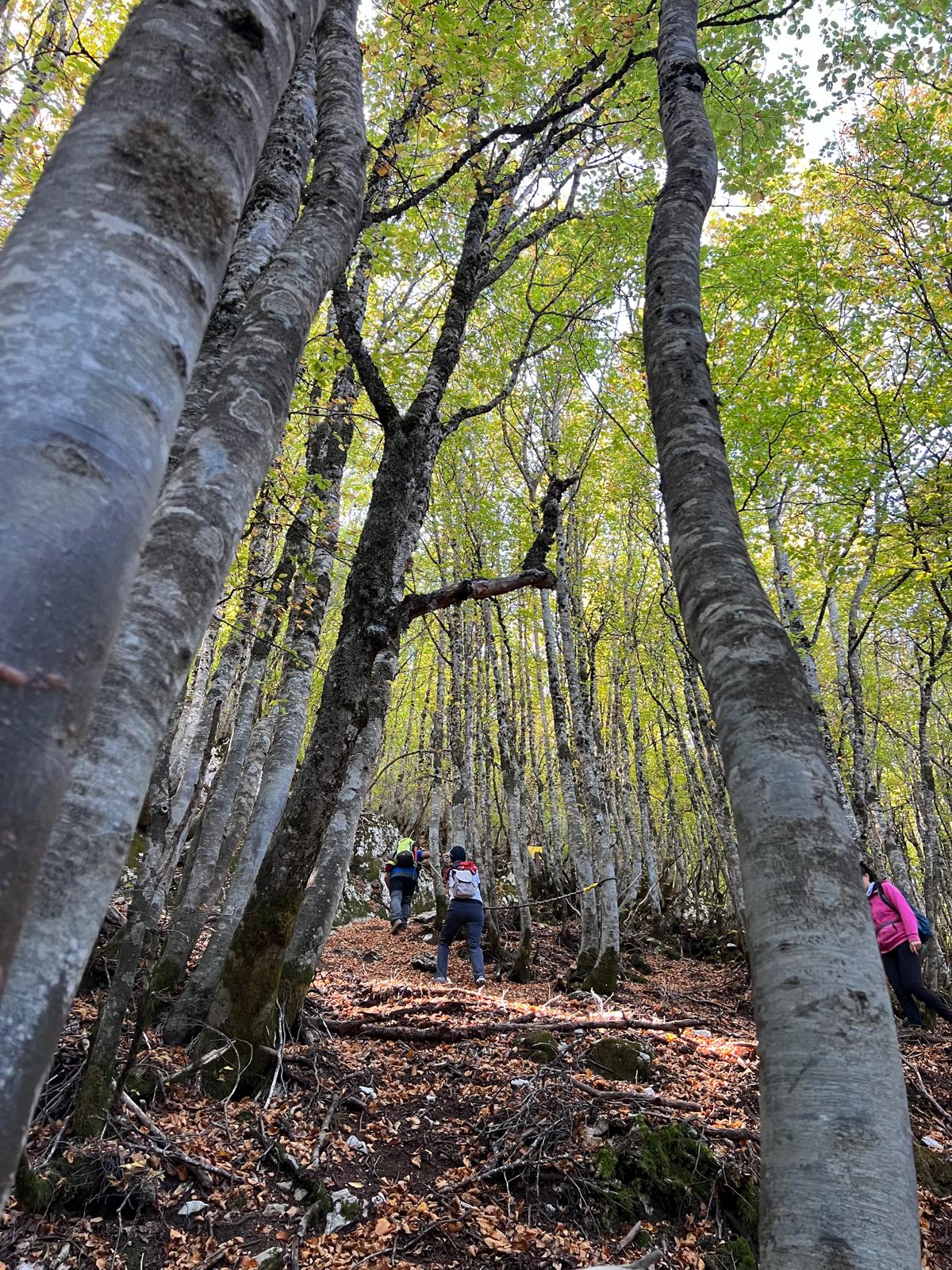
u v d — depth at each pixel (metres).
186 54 1.04
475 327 10.66
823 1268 1.13
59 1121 3.72
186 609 1.31
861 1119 1.24
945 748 16.50
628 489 13.09
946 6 6.25
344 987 7.19
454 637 13.09
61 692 0.65
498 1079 4.75
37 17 5.93
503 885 16.55
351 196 2.43
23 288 0.83
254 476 1.63
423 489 6.09
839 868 1.48
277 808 5.66
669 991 9.35
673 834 16.83
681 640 12.27
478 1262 3.38
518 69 5.76
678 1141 4.25
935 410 8.85
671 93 3.48
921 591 10.70
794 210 10.78
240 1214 3.46
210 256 0.99
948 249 9.01
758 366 10.29
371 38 5.63
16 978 0.86
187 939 5.79
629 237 9.41
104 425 0.77
